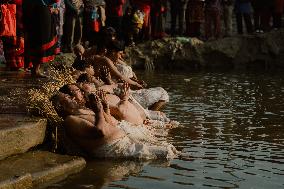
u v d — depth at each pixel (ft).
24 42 38.09
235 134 29.68
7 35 37.27
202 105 38.78
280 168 23.52
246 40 67.92
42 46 37.76
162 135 29.19
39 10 37.19
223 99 41.65
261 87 48.78
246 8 69.46
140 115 31.65
